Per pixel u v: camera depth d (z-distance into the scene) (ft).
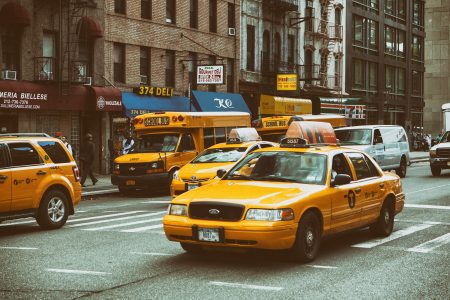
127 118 101.40
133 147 74.02
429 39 257.96
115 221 47.85
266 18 138.21
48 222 43.86
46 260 32.17
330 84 163.73
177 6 113.09
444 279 27.78
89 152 81.92
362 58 180.86
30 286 26.45
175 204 30.76
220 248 29.81
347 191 33.83
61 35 90.79
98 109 93.20
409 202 59.06
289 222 29.09
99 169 98.48
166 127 72.13
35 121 88.48
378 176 38.55
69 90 90.33
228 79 127.44
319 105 154.61
